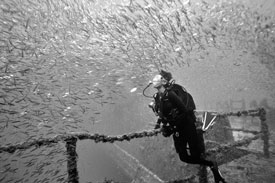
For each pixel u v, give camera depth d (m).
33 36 7.06
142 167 6.22
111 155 10.23
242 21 8.55
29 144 1.85
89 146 12.88
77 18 8.02
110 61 8.38
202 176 3.24
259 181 3.61
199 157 2.81
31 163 4.50
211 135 5.59
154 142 6.95
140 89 10.45
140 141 8.05
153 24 6.76
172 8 6.11
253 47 10.08
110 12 7.40
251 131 5.03
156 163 6.52
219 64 20.20
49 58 7.85
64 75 7.68
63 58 7.97
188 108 2.70
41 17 7.70
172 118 2.60
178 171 5.39
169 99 2.62
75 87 7.39
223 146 3.70
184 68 21.97
